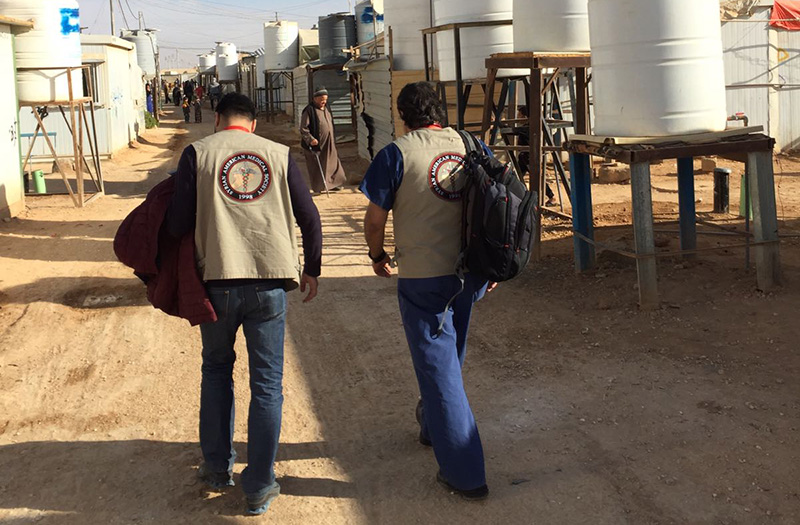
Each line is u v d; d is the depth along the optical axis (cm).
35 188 1316
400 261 355
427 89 365
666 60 563
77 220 1066
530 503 347
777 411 413
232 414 366
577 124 793
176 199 333
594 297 621
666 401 434
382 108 1540
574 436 404
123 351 564
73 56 1177
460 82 852
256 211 335
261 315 340
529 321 584
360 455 400
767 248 590
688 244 702
